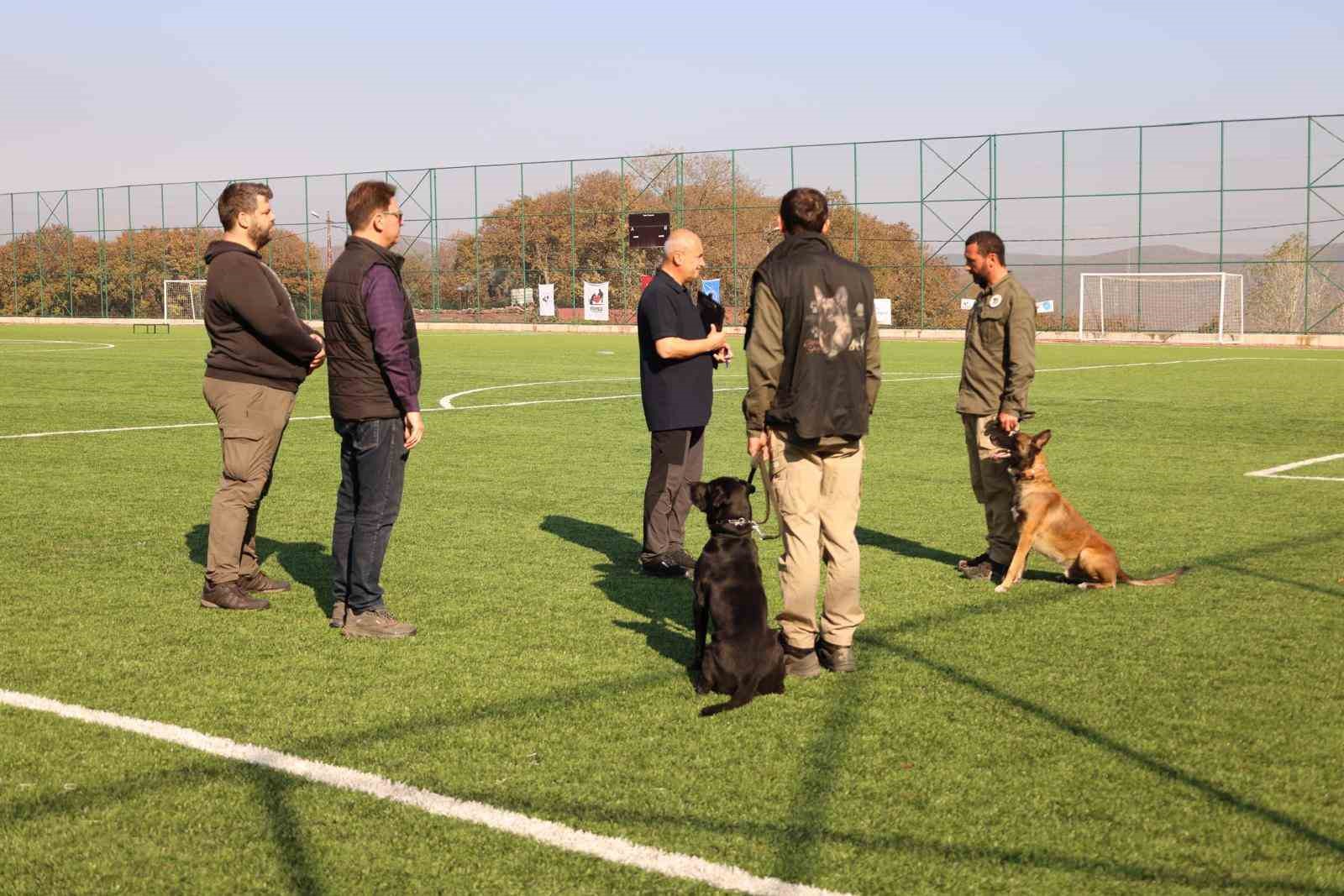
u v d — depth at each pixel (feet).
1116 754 12.94
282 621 18.62
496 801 11.69
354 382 17.29
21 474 33.45
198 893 9.97
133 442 40.52
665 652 16.93
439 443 40.93
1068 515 20.54
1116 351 108.88
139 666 16.15
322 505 29.27
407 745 13.21
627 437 42.88
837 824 11.19
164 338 130.41
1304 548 23.95
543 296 158.92
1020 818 11.35
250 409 19.06
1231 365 85.66
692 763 12.67
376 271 17.06
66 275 187.62
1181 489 31.53
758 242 145.18
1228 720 13.99
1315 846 10.78
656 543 21.90
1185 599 19.84
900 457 38.06
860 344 15.44
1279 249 120.88
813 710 14.40
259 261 18.95
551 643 17.37
